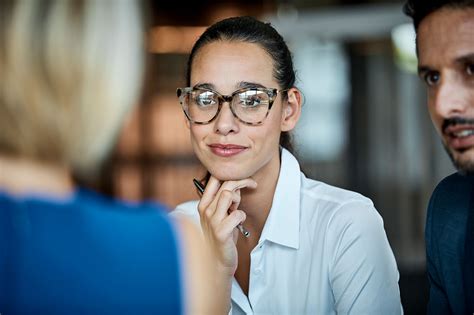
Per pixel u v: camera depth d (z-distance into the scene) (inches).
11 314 28.0
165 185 277.0
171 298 29.7
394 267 63.7
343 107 219.1
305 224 65.7
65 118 27.9
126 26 28.9
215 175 60.6
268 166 64.5
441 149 214.2
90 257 28.7
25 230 28.3
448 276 58.5
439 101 40.6
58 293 28.3
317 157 219.5
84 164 29.9
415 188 217.9
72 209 29.1
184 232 31.2
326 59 216.5
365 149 220.2
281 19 218.8
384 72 217.5
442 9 40.2
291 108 64.6
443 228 59.1
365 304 61.2
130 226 29.9
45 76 27.5
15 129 28.0
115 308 28.8
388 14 204.5
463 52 39.6
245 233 61.7
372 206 65.4
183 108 61.6
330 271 63.2
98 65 27.9
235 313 66.9
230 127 58.9
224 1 276.1
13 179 28.7
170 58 280.5
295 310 65.4
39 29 27.5
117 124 29.5
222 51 59.7
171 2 274.1
